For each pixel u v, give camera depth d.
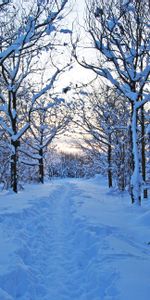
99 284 5.53
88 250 7.65
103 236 8.25
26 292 5.54
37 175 32.03
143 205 13.51
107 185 30.91
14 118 19.05
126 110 22.06
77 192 21.50
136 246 7.68
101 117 24.31
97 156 29.52
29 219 10.98
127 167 22.30
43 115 28.52
